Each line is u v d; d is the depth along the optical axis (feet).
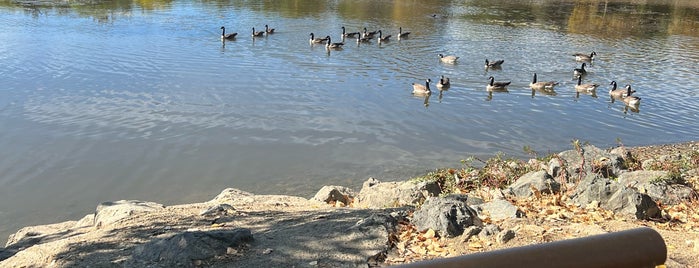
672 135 66.44
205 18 143.13
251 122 64.44
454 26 145.18
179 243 20.59
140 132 59.82
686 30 151.23
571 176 34.40
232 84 80.53
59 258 21.95
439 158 55.93
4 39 105.40
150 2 168.66
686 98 83.46
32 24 123.54
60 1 160.45
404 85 85.30
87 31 117.91
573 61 107.45
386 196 31.65
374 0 197.26
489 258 7.36
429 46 117.80
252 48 108.06
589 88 85.76
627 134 66.49
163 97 72.74
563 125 69.36
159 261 20.15
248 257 20.48
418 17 159.33
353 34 127.44
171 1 172.76
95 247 23.09
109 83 78.28
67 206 44.34
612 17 172.96
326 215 25.76
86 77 80.74
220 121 64.23
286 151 56.29
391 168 52.75
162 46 105.29
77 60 90.68
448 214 22.66
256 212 28.71
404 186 32.35
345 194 37.37
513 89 85.97
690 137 65.62
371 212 25.75
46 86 75.36
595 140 63.87
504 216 25.20
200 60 94.89
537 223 23.93
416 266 7.13
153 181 49.06
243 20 142.51
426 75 92.63
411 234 22.61
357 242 21.54
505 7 189.06
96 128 60.44
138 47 103.19
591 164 35.47
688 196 29.43
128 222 27.32
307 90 79.41
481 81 90.38
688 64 107.14
